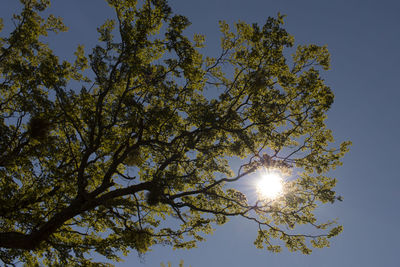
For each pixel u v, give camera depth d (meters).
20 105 11.37
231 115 11.57
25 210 11.58
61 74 10.76
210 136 11.58
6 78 12.20
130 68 10.31
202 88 12.33
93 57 10.55
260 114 12.07
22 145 10.69
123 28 10.32
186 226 13.19
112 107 11.12
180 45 10.45
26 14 12.01
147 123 10.75
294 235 12.73
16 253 12.33
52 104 10.90
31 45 12.32
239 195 11.70
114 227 12.38
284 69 12.00
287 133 12.96
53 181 11.20
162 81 11.15
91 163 11.74
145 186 10.88
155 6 10.24
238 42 12.38
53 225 10.14
